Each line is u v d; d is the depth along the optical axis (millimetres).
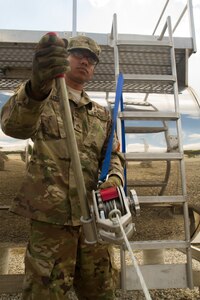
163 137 3424
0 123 1747
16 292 3041
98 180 2006
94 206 1543
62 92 1410
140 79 3172
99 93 3969
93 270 2051
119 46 3295
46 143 1941
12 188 3258
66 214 1882
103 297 2062
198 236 3826
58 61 1358
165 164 3400
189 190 3393
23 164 3266
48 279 1803
